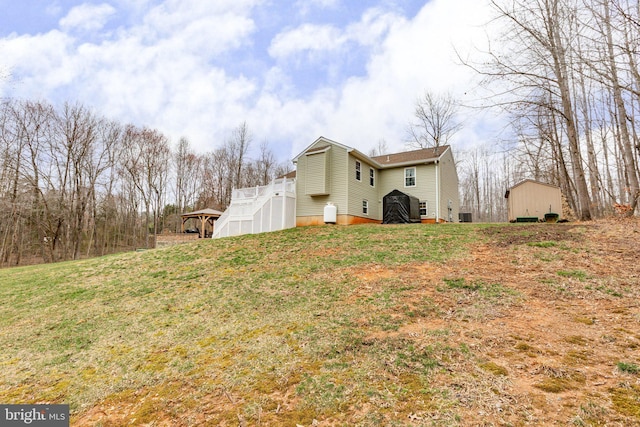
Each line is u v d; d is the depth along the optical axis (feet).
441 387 9.78
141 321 20.25
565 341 12.07
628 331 12.41
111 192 100.17
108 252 106.73
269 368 12.53
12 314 24.06
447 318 15.37
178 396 11.44
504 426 7.78
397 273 23.65
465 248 28.37
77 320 21.54
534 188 54.95
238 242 43.09
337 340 14.25
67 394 12.57
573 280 18.61
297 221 60.08
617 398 8.45
